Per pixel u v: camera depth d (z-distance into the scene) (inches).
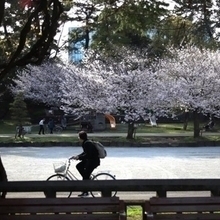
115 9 398.0
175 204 287.7
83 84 1462.8
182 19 424.5
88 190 315.0
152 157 1037.8
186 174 786.2
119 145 1288.1
